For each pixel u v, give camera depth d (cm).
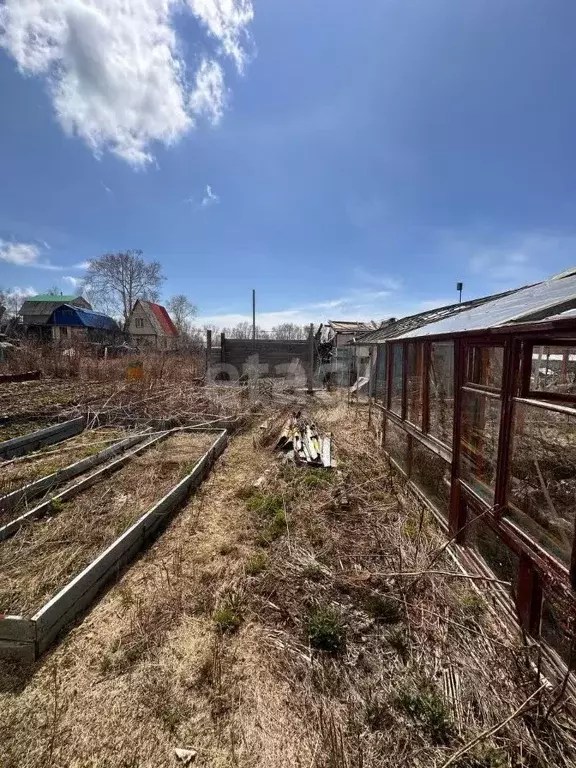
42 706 183
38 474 455
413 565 282
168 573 285
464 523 312
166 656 211
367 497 413
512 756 158
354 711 180
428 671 199
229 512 389
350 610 243
